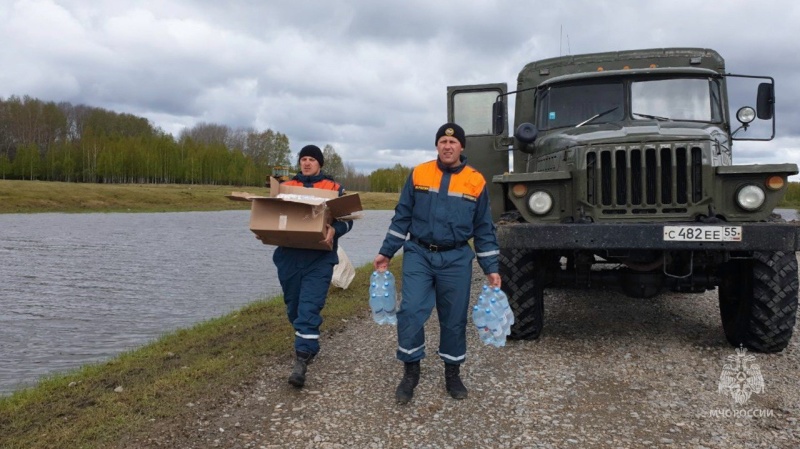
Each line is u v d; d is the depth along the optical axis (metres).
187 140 139.50
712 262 4.99
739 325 5.20
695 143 4.86
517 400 4.15
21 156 109.12
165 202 67.94
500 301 4.20
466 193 4.12
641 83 6.56
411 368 4.22
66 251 19.59
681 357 5.09
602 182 5.02
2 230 29.33
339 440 3.56
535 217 5.14
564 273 5.52
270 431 3.69
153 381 4.69
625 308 7.21
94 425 3.78
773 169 4.65
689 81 6.52
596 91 6.63
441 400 4.18
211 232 29.86
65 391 4.61
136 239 24.95
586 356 5.14
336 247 4.81
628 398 4.17
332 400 4.20
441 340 4.23
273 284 12.37
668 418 3.82
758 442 3.45
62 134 129.75
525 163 7.21
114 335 7.87
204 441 3.55
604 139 5.05
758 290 4.89
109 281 12.81
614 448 3.41
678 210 4.88
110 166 112.12
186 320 8.80
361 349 5.49
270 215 4.43
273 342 5.69
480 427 3.72
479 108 8.12
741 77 6.52
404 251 4.28
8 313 9.33
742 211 4.79
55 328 8.28
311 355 4.52
